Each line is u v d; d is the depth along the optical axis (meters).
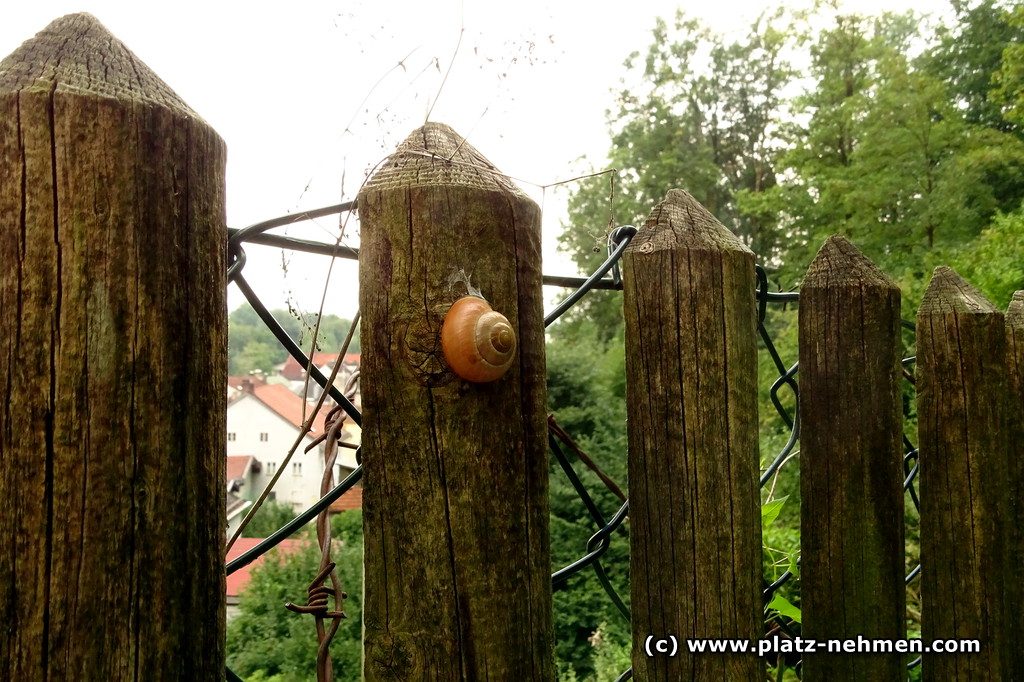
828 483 1.17
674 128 21.88
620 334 19.48
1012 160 11.45
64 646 0.58
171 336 0.63
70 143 0.59
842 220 13.04
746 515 1.02
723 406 1.01
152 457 0.61
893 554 1.17
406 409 0.79
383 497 0.80
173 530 0.63
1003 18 11.31
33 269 0.58
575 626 10.06
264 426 30.61
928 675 1.41
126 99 0.61
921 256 11.34
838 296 1.17
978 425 1.37
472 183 0.82
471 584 0.80
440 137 0.88
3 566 0.57
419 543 0.79
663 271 1.00
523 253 0.86
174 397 0.63
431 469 0.79
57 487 0.58
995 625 1.37
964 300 1.40
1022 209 8.24
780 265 17.66
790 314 9.70
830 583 1.16
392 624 0.80
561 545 10.44
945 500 1.39
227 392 0.70
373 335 0.81
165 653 0.62
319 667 0.88
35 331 0.58
